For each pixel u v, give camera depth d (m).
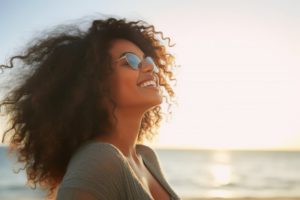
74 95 1.91
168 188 2.13
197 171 73.50
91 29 2.08
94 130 1.92
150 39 2.41
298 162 104.19
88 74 1.93
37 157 1.97
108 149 1.66
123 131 1.97
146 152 2.32
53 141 1.90
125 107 1.96
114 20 2.13
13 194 35.97
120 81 1.95
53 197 2.07
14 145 2.07
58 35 2.09
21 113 2.01
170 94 2.64
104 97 1.93
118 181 1.62
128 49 2.04
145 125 2.66
